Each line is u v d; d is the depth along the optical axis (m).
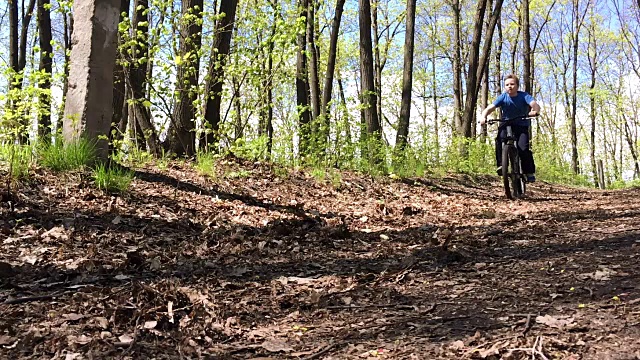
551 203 8.62
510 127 8.96
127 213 5.20
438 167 15.21
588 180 26.42
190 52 8.05
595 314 2.45
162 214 5.42
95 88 6.41
